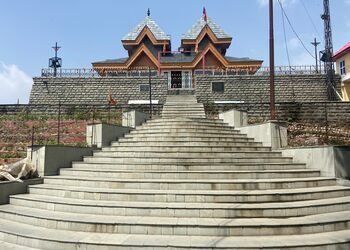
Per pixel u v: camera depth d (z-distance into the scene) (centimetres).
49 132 1672
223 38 3325
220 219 651
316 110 1848
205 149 1099
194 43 3362
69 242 584
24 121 1864
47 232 641
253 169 934
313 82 2581
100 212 696
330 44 2816
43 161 972
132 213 681
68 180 890
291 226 610
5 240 648
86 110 2050
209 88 2559
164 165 922
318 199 760
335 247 560
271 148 1156
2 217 755
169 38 3372
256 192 734
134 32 3459
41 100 2586
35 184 919
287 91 2562
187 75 2962
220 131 1336
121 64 3088
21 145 1501
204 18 3444
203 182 775
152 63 3119
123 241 577
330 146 906
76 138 1570
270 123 1170
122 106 2047
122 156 1062
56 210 739
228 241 571
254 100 2528
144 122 1542
